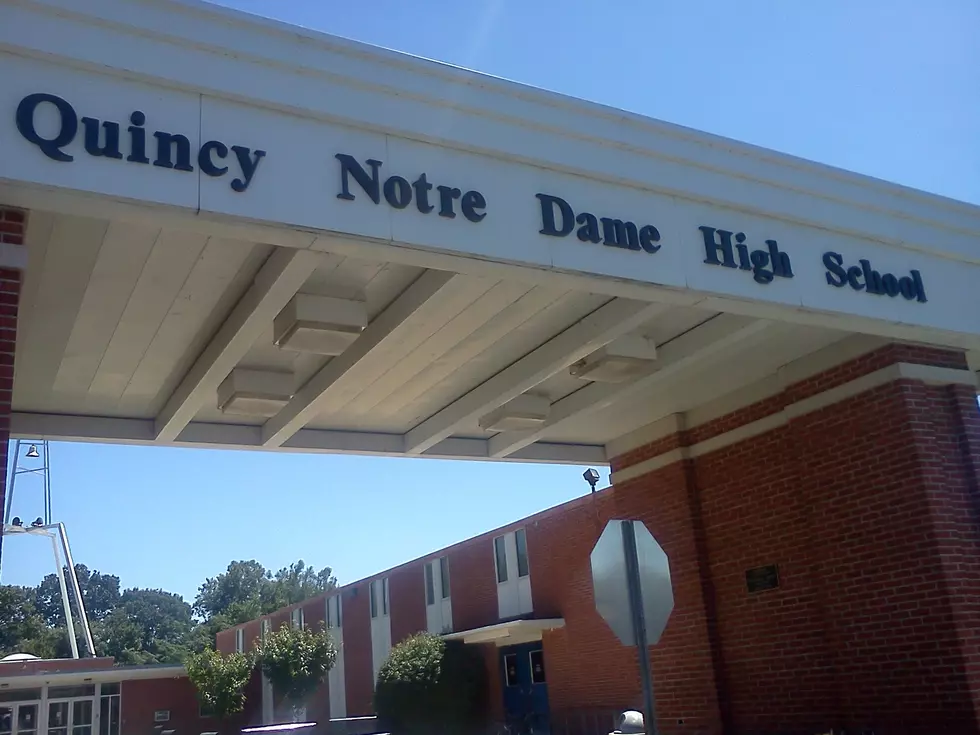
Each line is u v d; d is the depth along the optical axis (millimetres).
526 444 12312
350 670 36062
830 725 10484
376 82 6535
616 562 6520
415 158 6648
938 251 9492
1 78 5410
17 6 5520
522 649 24516
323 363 9711
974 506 9953
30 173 5309
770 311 8266
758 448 11789
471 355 9859
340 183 6281
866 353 10422
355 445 11875
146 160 5664
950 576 9508
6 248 5590
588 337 9062
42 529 47750
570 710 21891
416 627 31109
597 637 21453
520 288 8375
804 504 11109
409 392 10773
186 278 7613
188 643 94188
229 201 5863
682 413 12891
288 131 6207
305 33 6332
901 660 9812
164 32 5867
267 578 124125
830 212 8758
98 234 6871
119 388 9750
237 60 6109
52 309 7965
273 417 10961
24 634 92562
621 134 7562
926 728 9477
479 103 6934
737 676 11750
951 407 10305
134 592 129500
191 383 9258
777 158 8461
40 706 36125
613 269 7273
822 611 10734
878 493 10188
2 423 5410
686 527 12492
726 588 12031
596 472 21328
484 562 26984
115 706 37344
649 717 6180
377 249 6418
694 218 7902
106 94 5672
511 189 6996
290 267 7000
